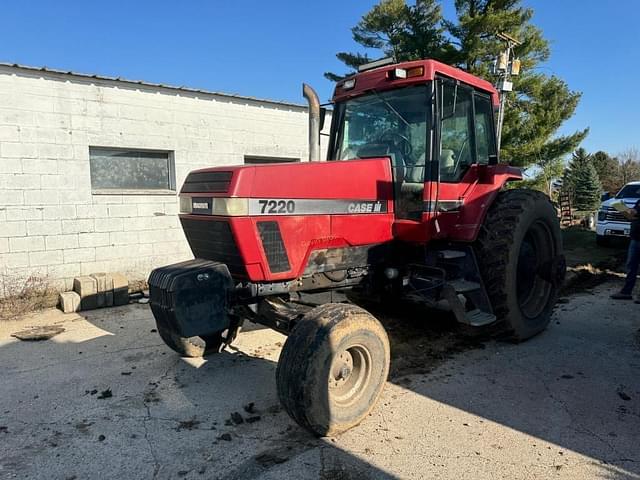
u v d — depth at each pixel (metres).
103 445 2.93
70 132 6.53
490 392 3.61
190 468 2.68
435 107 3.94
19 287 6.21
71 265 6.67
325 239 3.45
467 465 2.68
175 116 7.55
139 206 7.23
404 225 3.94
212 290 3.25
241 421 3.20
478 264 4.46
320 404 2.81
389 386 3.73
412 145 4.12
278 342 4.80
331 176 3.48
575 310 5.89
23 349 4.66
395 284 4.41
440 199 4.09
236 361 4.31
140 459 2.78
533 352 4.46
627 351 4.48
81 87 6.59
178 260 7.70
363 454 2.79
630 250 6.29
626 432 3.02
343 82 4.58
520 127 13.73
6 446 2.92
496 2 13.37
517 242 4.40
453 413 3.29
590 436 2.98
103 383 3.85
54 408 3.42
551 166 15.72
